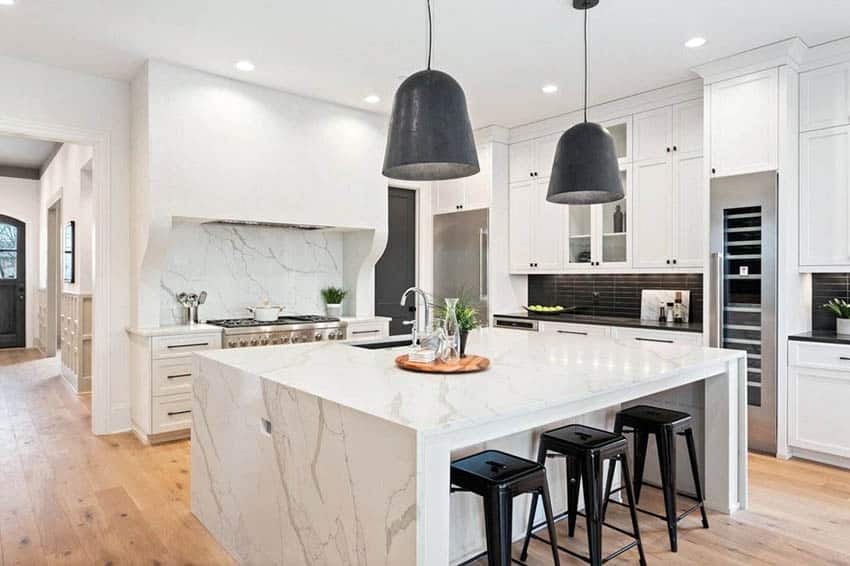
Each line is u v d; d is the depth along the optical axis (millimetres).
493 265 5848
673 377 2527
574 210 5457
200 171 4367
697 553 2555
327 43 3820
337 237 5828
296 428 2053
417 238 6551
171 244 4793
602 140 2586
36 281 9531
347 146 5238
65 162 6762
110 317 4500
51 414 5070
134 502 3125
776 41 3771
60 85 4281
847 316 3887
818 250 3885
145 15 3418
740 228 4023
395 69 4301
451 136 2029
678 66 4211
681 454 3254
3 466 3691
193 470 2961
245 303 5207
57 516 2938
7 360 8117
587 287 5727
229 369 2553
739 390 3068
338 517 1829
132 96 4527
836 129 3791
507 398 1901
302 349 3070
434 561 1562
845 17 3430
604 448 2271
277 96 4781
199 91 4355
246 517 2420
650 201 4828
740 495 3057
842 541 2672
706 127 4180
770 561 2480
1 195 9188
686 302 4898
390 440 1609
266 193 4711
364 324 5309
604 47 3867
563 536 2740
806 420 3754
